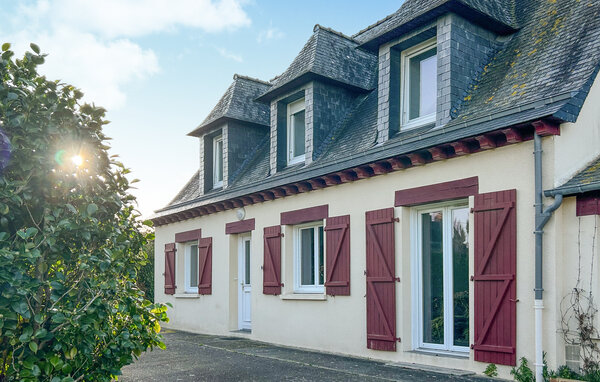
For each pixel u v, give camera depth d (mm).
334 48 10609
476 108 6938
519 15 8211
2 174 3859
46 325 3914
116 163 4512
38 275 3910
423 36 8000
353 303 8227
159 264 14898
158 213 14711
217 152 13664
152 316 4602
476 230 6480
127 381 6285
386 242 7672
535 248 5750
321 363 7426
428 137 6875
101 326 4129
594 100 6180
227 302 11594
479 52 7730
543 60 6797
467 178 6645
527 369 5758
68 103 4281
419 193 7242
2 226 3947
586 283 5500
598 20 6641
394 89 8359
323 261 9273
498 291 6145
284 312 9727
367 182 8125
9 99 3797
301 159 10633
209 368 7094
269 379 6301
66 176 4109
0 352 3812
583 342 5410
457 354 6766
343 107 10359
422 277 7480
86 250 4211
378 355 7691
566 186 5531
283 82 10234
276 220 10125
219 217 12094
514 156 6145
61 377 3902
